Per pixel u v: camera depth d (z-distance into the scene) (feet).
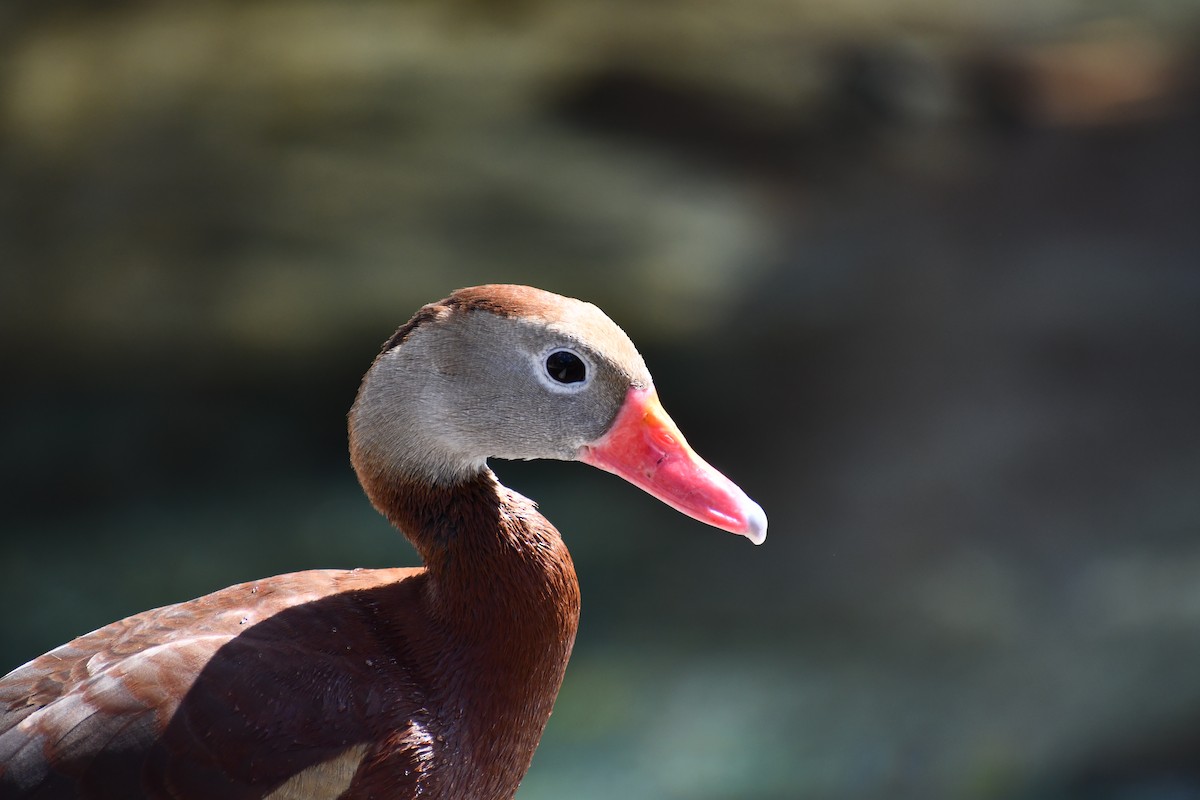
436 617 14.16
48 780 12.29
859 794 29.76
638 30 70.44
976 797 29.66
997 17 73.00
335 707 13.19
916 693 33.06
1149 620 34.27
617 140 65.31
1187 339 47.42
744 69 68.49
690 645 35.40
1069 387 45.47
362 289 53.16
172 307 52.13
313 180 59.67
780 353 49.70
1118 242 54.44
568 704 33.30
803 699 33.14
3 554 39.42
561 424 14.24
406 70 66.95
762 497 42.50
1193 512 38.60
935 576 37.63
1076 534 38.58
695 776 30.19
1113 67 69.21
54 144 60.85
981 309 51.08
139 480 43.39
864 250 56.65
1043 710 31.81
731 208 60.29
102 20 67.72
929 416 45.19
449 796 13.75
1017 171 62.03
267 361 49.06
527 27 70.85
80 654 13.37
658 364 49.24
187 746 12.55
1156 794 29.30
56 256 54.85
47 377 48.34
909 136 65.46
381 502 14.75
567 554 14.66
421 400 14.26
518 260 55.42
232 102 63.93
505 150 63.10
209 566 38.68
